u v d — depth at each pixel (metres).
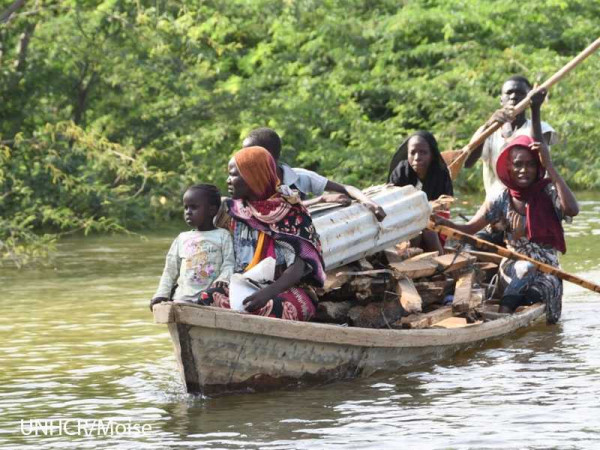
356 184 48.91
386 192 19.39
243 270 16.91
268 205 16.84
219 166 45.91
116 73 44.69
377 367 17.84
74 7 43.31
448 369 18.12
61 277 29.86
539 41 61.50
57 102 45.59
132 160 40.28
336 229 18.02
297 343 16.61
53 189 40.81
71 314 24.02
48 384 17.77
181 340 15.83
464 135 53.00
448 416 15.27
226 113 46.97
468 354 19.28
